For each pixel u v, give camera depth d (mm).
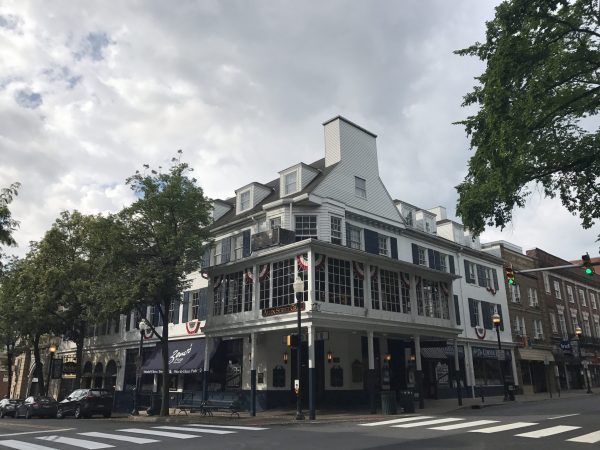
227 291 25844
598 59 14273
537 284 44250
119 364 35438
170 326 31000
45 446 12633
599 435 12320
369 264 23984
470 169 16266
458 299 33750
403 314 25000
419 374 24344
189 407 23984
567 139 15977
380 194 29438
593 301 54000
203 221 25359
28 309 31625
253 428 16312
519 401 28969
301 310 20797
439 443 11484
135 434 14977
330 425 16844
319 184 25859
